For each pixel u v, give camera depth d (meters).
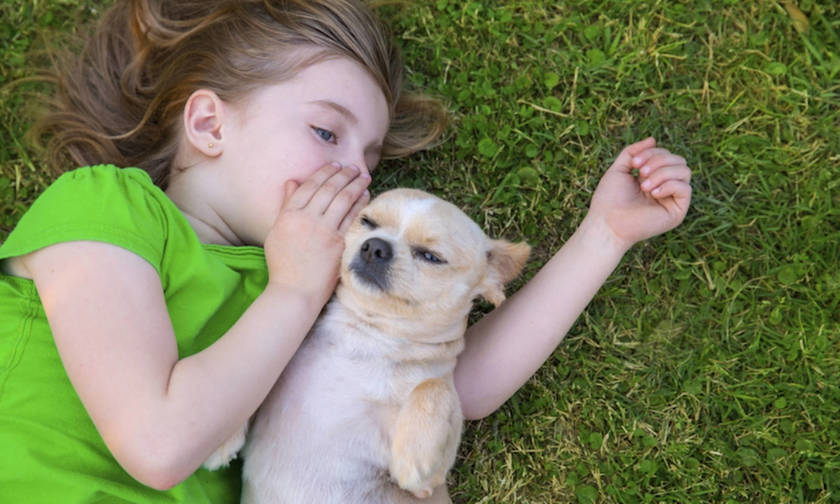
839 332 1.25
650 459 1.25
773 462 1.24
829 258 1.27
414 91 1.31
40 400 1.04
